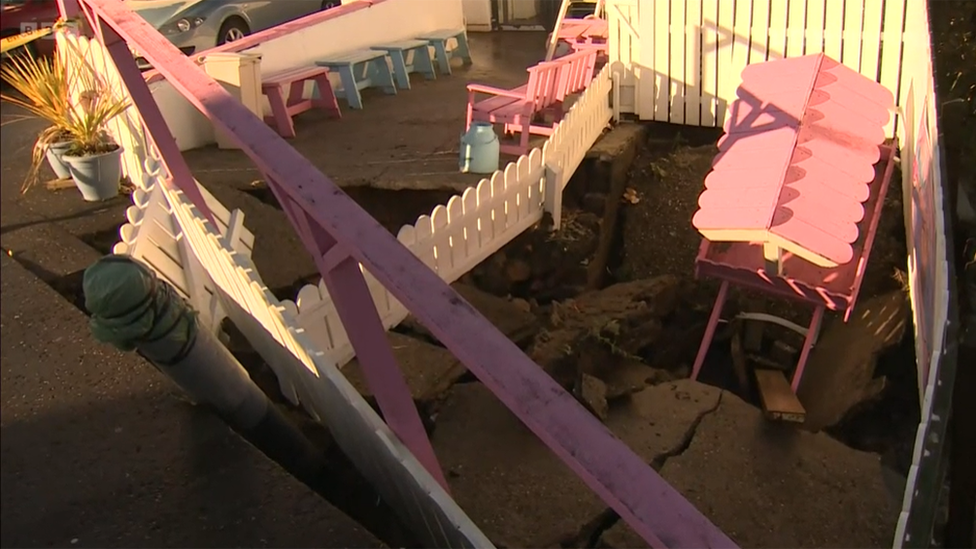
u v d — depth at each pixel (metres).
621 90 7.33
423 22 9.70
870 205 5.43
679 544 1.46
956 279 3.40
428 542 2.98
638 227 6.61
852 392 4.70
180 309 2.94
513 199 5.41
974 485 2.89
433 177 5.85
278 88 6.89
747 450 4.12
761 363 5.30
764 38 6.77
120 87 5.39
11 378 3.46
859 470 3.99
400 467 2.66
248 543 2.62
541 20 11.47
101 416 3.21
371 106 8.02
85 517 2.74
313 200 2.12
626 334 5.23
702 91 7.07
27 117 5.99
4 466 2.97
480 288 5.58
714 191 4.91
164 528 2.69
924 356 4.02
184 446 3.04
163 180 4.18
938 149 3.94
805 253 4.46
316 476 3.58
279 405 3.96
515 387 1.67
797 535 3.64
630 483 1.53
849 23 6.48
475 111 6.37
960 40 5.66
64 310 3.97
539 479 3.79
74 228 4.98
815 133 5.05
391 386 2.64
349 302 2.45
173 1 9.52
